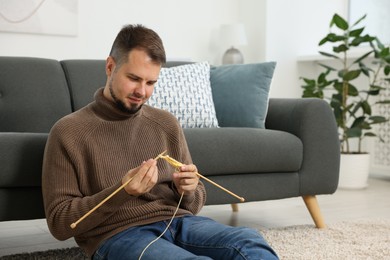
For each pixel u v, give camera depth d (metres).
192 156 2.14
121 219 1.38
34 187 1.84
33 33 3.90
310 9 4.79
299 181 2.42
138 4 4.33
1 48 3.81
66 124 1.41
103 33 4.19
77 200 1.32
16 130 2.39
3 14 3.76
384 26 4.55
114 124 1.46
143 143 1.49
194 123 2.47
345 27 3.80
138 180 1.24
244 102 2.61
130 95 1.38
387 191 3.67
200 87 2.56
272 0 4.60
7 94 2.42
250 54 4.77
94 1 4.14
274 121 2.63
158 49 1.37
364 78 4.42
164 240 1.30
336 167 2.48
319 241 2.20
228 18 4.79
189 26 4.59
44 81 2.51
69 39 4.05
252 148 2.26
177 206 1.49
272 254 1.22
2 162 1.75
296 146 2.38
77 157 1.39
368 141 4.28
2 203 1.79
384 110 4.15
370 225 2.51
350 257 1.95
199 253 1.31
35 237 2.36
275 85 4.66
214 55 4.73
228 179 2.26
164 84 2.50
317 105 2.46
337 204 3.17
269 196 2.35
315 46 4.83
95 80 2.63
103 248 1.35
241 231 1.27
